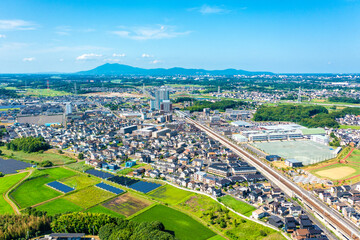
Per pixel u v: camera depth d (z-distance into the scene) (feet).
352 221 650.02
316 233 600.80
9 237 572.51
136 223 612.29
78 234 580.71
